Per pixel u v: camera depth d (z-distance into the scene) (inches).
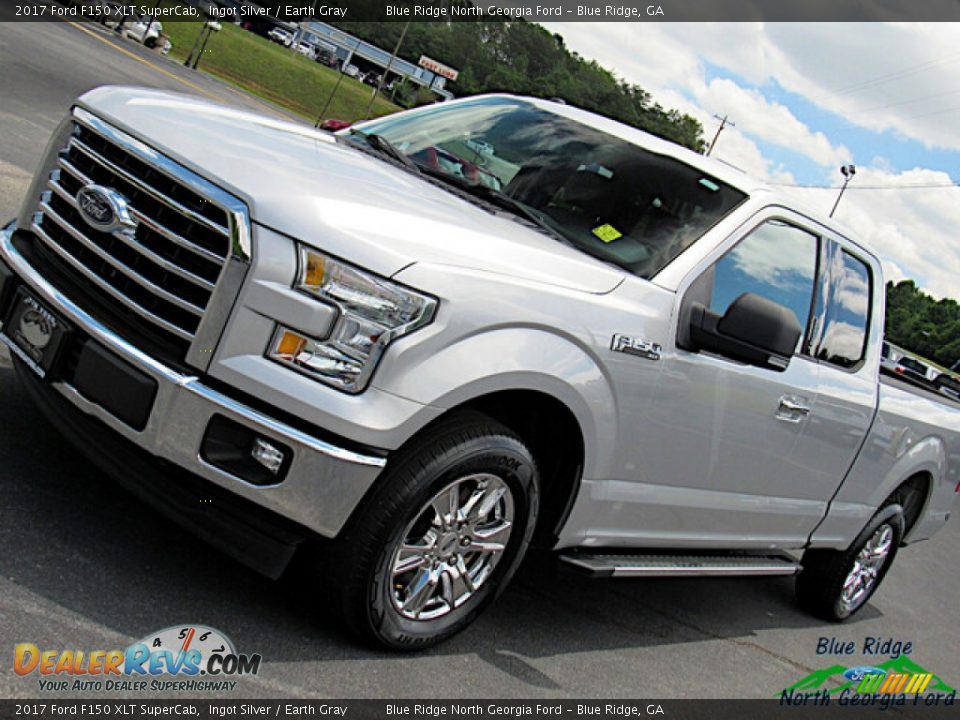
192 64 1481.3
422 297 111.7
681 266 145.1
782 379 161.8
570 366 125.4
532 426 135.9
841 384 181.6
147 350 111.7
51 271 122.8
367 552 115.2
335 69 3056.1
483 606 134.0
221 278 109.0
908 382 246.4
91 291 118.7
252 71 1867.6
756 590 231.0
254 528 112.5
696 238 150.3
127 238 114.5
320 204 112.6
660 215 151.9
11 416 147.3
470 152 163.3
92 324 114.3
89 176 122.0
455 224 124.7
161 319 112.5
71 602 109.0
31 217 131.2
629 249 145.4
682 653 170.6
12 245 128.0
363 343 109.7
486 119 175.3
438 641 130.6
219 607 120.3
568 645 153.2
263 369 108.6
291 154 128.1
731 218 155.2
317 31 3093.0
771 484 173.8
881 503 212.4
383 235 113.5
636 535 153.3
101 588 114.0
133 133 118.4
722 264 152.3
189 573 125.0
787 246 167.3
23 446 139.6
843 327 185.9
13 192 280.2
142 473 113.3
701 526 164.7
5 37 652.1
